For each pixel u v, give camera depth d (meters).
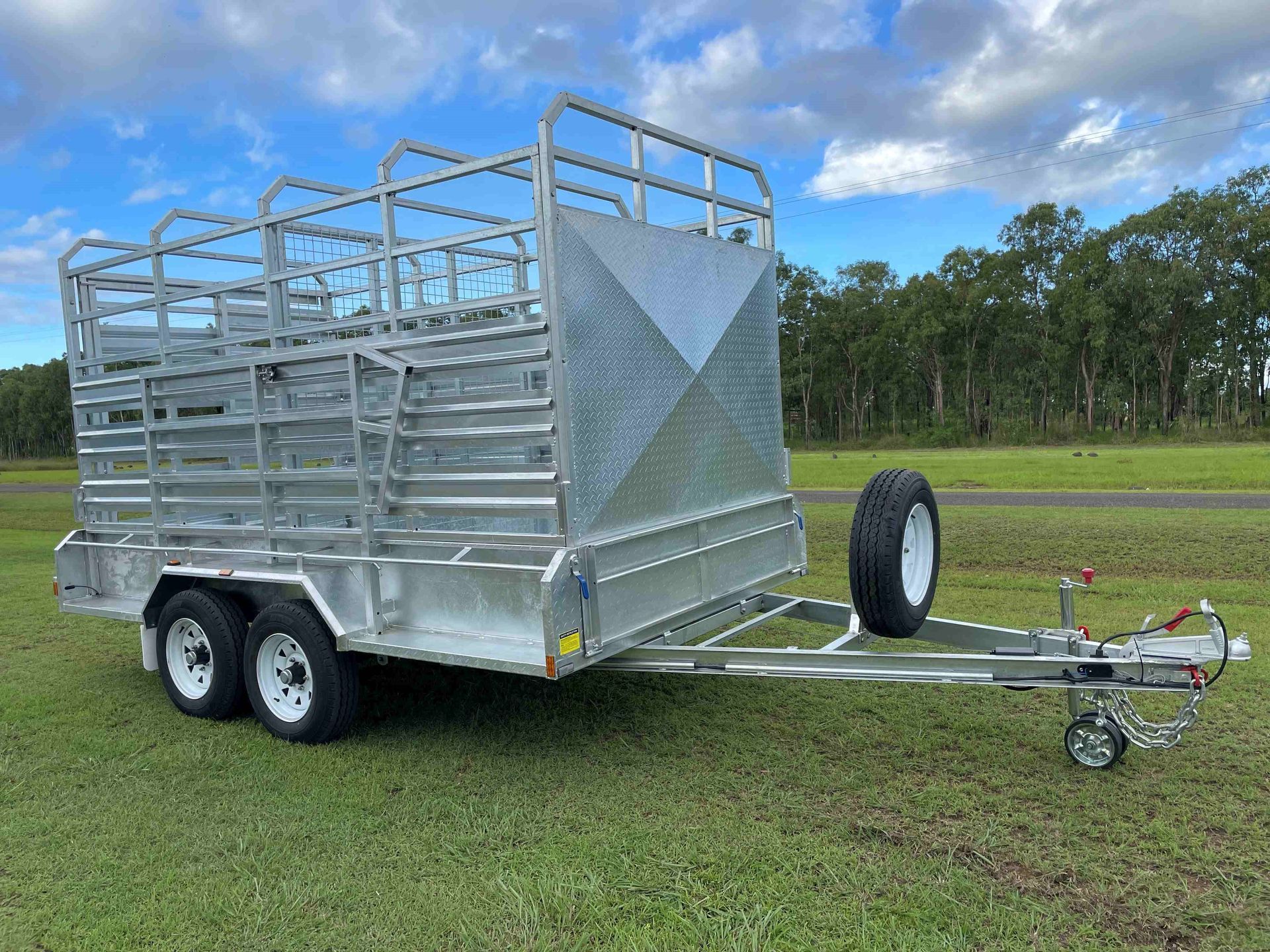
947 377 68.56
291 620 4.43
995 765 3.85
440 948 2.66
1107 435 58.69
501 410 3.75
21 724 4.99
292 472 4.57
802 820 3.39
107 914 2.95
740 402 4.90
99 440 5.85
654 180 4.26
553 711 4.88
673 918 2.72
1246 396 59.31
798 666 3.83
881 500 4.17
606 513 3.83
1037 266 64.12
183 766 4.27
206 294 5.15
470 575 3.97
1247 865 2.93
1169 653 3.52
